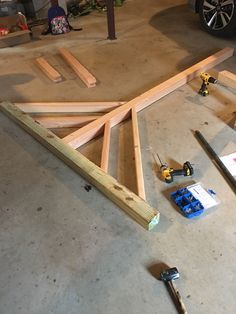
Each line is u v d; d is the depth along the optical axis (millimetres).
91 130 2031
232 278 1277
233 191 1648
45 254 1398
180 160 1863
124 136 2094
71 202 1626
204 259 1348
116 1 4410
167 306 1201
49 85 2709
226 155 1882
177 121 2178
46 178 1773
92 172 1679
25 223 1537
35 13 4246
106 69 2906
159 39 3436
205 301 1210
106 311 1197
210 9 3244
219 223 1493
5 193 1701
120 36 3574
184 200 1591
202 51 3131
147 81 2691
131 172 1821
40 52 3314
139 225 1491
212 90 2492
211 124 2135
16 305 1229
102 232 1474
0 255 1402
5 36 3385
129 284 1274
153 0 4625
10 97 2547
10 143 2029
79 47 3371
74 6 4348
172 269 1277
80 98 2504
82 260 1367
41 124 2174
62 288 1274
